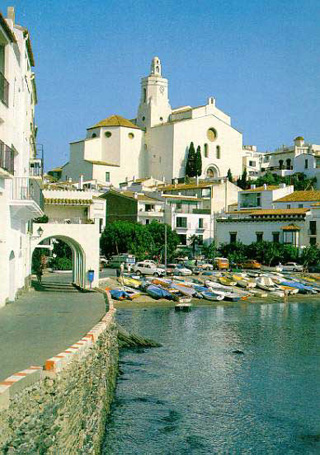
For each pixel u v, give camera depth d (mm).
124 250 95188
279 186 116625
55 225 47500
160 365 32844
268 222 99875
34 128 51812
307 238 96562
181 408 24969
